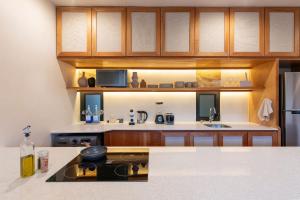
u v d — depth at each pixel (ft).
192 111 10.66
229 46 8.54
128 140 8.60
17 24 6.03
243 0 7.98
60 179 3.14
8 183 2.97
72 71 10.15
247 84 9.36
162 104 10.69
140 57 8.71
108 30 8.58
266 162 3.82
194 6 8.51
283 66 9.94
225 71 10.61
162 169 3.52
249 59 8.61
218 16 8.52
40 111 7.28
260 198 2.46
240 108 10.58
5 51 5.52
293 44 8.47
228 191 2.64
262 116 8.96
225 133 8.45
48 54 7.89
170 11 8.54
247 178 3.06
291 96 8.25
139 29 8.59
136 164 3.82
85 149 4.48
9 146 5.65
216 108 10.59
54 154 4.56
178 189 2.72
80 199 2.47
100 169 3.59
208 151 4.66
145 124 9.93
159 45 8.57
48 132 7.84
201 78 10.61
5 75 5.52
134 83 9.83
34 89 6.91
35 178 3.17
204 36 8.55
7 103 5.59
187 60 8.79
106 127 8.96
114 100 10.72
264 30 8.48
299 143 8.21
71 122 9.92
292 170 3.39
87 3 8.30
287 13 8.46
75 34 8.56
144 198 2.48
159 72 10.73
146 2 8.21
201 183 2.90
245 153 4.45
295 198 2.46
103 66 10.52
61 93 8.96
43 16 7.52
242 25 8.52
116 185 2.89
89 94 10.71
